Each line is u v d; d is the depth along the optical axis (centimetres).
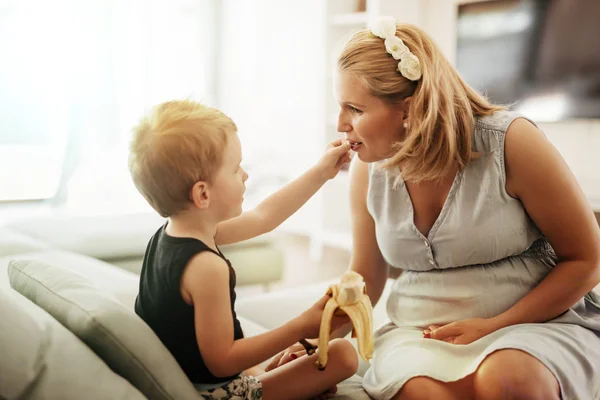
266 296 186
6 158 474
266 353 97
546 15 329
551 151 114
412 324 128
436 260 124
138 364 88
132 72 530
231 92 600
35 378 78
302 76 521
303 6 512
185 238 98
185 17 566
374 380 116
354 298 100
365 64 113
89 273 183
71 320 92
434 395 104
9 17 467
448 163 114
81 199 369
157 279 99
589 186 334
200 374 99
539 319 116
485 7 363
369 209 132
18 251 205
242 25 576
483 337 110
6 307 80
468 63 378
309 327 101
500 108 122
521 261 124
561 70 325
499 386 97
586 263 116
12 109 473
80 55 495
